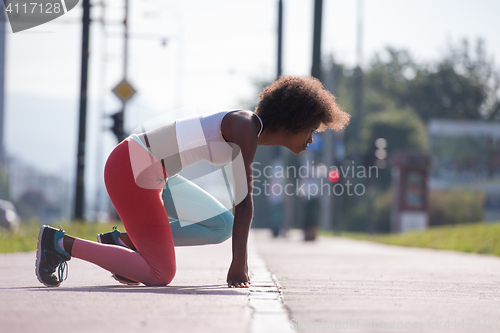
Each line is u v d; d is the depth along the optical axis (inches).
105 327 100.8
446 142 1862.7
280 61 1273.4
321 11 912.3
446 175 1852.9
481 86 2930.6
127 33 823.7
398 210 1411.2
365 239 1142.3
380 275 240.1
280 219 1349.7
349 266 306.0
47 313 114.3
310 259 383.2
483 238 619.5
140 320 107.9
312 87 171.2
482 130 1854.1
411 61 3063.5
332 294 156.0
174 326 102.6
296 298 144.6
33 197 3969.0
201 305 127.0
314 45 915.4
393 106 2962.6
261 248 623.5
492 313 126.8
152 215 168.1
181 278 208.7
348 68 2952.8
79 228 713.0
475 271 274.7
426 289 178.1
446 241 703.1
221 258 366.0
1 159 2738.7
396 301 143.3
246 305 128.6
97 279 203.2
